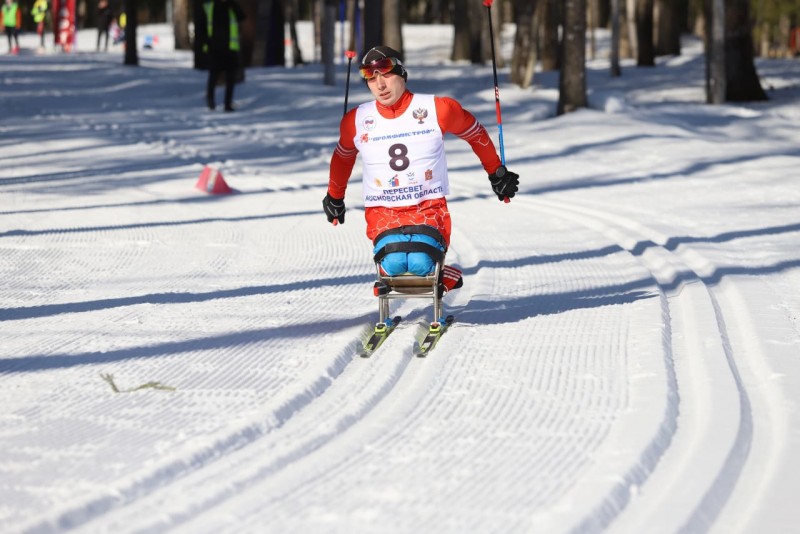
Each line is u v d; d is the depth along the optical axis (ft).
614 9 289.12
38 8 442.50
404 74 59.47
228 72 206.39
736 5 227.81
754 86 229.66
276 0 333.21
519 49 249.96
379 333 59.98
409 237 59.62
